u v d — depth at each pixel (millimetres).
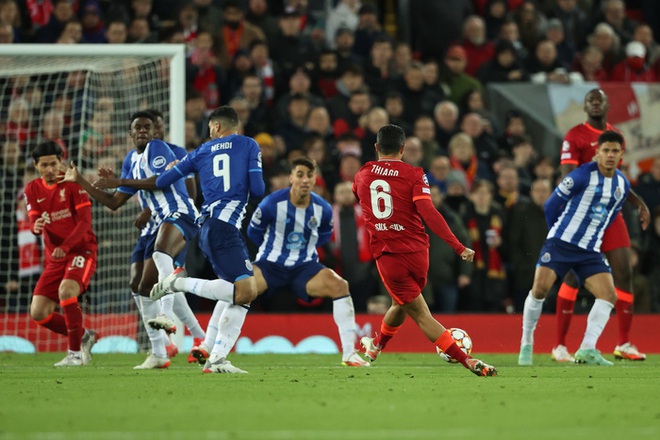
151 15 59906
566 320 37875
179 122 43094
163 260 31125
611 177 34625
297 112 54625
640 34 66938
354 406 20219
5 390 23750
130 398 21844
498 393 22984
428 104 58500
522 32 65062
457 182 50844
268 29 61938
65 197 34938
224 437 15898
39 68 47000
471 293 48875
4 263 48125
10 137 49344
